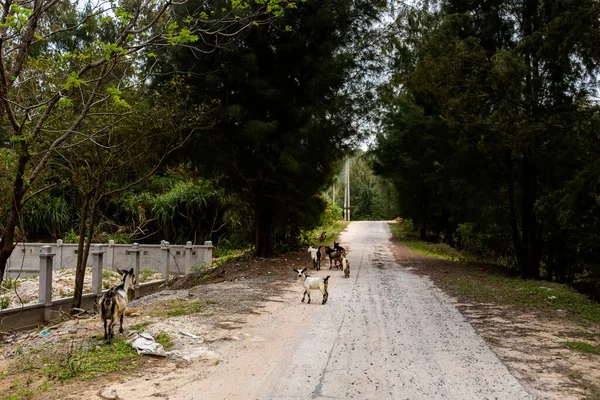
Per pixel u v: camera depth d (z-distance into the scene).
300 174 16.61
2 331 9.46
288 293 11.43
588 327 8.23
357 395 4.98
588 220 14.71
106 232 26.61
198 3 14.11
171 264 19.00
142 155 13.16
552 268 18.75
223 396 4.89
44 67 9.91
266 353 6.44
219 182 18.34
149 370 5.64
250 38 15.87
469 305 10.20
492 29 16.22
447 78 14.83
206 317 8.59
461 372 5.73
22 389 4.95
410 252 24.34
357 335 7.48
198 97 15.23
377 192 70.44
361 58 18.55
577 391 5.09
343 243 29.89
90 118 11.30
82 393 4.85
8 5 7.41
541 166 15.40
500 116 13.92
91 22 9.30
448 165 17.94
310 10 16.08
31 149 8.77
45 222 25.41
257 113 16.36
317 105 16.25
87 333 7.37
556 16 13.65
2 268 8.45
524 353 6.55
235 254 24.56
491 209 17.89
